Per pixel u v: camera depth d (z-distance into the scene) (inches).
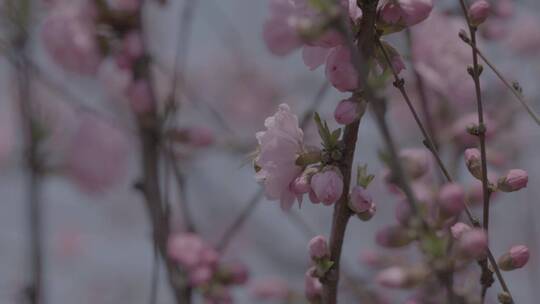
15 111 192.1
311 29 75.0
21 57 151.4
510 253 88.8
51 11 151.3
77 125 174.9
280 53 86.8
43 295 155.7
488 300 160.4
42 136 159.0
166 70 146.4
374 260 146.9
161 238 132.2
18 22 152.8
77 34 145.1
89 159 173.0
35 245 156.5
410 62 130.6
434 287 114.7
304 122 132.8
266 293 184.4
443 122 147.9
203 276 132.8
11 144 215.2
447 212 91.3
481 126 87.4
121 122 146.9
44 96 195.8
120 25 146.2
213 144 156.0
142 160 137.0
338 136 81.7
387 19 81.0
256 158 87.3
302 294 185.2
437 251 75.4
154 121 138.1
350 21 80.6
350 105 78.2
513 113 177.9
